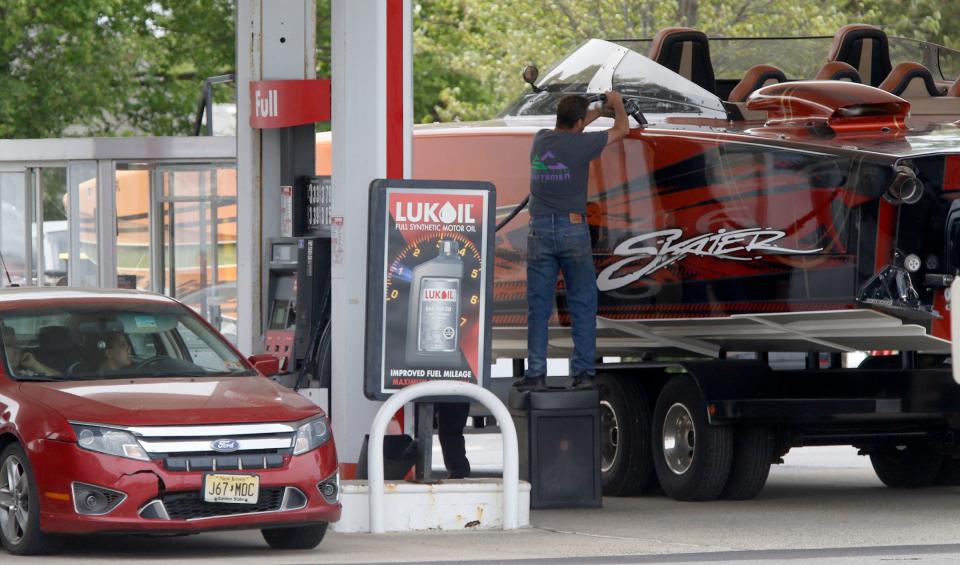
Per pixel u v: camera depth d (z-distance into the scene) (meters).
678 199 40.81
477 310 36.84
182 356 35.28
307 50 45.91
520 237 45.00
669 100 43.56
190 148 58.56
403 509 35.75
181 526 30.62
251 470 31.25
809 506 41.59
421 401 36.34
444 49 120.44
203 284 59.03
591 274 39.88
